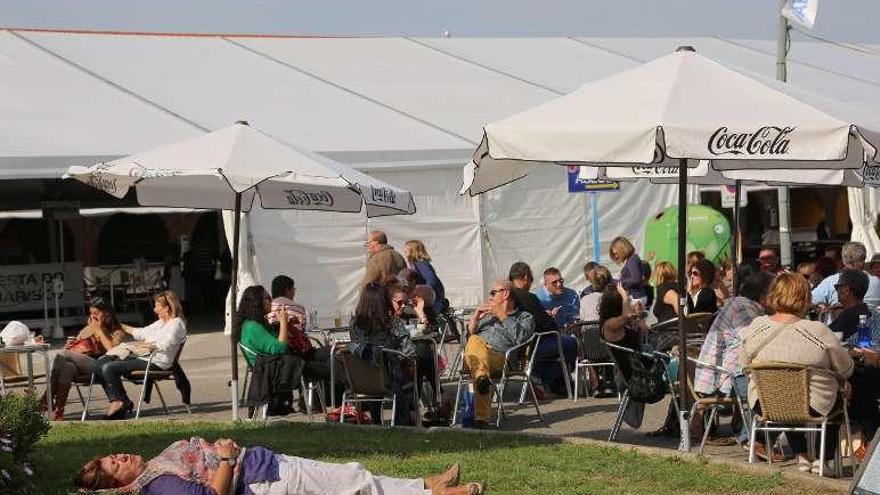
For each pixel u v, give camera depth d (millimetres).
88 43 36625
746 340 12875
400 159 31406
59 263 33688
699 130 12477
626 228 35031
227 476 10109
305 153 17156
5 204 37188
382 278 18859
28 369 18125
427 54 41438
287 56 38781
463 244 32500
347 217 30797
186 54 37188
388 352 16250
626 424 16828
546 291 21219
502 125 13547
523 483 12453
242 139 16609
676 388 15336
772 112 12672
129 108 31188
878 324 14602
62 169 27297
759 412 12945
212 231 42500
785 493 12008
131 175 16250
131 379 18203
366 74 38156
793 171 20312
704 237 30750
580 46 44688
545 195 33719
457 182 32406
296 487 10383
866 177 16375
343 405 16609
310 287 30281
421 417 17469
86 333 18797
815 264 22594
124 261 41719
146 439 15484
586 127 12961
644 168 20203
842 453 13625
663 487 12273
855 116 13102
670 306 18766
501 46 43562
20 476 11945
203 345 28859
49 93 31422
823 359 12477
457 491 10859
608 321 15195
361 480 10625
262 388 16969
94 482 10227
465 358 16938
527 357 18047
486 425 16625
